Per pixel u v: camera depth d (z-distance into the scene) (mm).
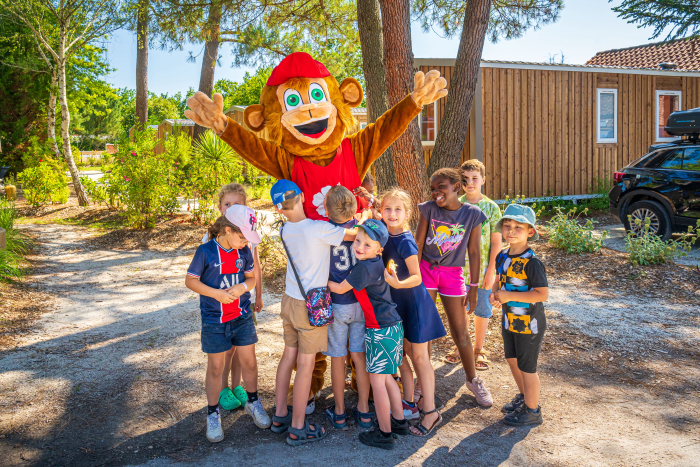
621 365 4473
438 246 3678
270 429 3449
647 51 20641
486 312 4336
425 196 7184
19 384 4055
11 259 7348
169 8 12102
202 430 3434
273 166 3721
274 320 5758
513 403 3668
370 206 3787
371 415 3459
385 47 6977
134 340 5082
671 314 5789
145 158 11711
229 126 3539
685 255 7602
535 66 12859
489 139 12594
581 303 6270
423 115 12289
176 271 8117
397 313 3285
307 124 3590
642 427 3432
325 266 3248
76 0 14211
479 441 3283
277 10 12148
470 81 7605
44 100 22422
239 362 3809
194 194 12469
